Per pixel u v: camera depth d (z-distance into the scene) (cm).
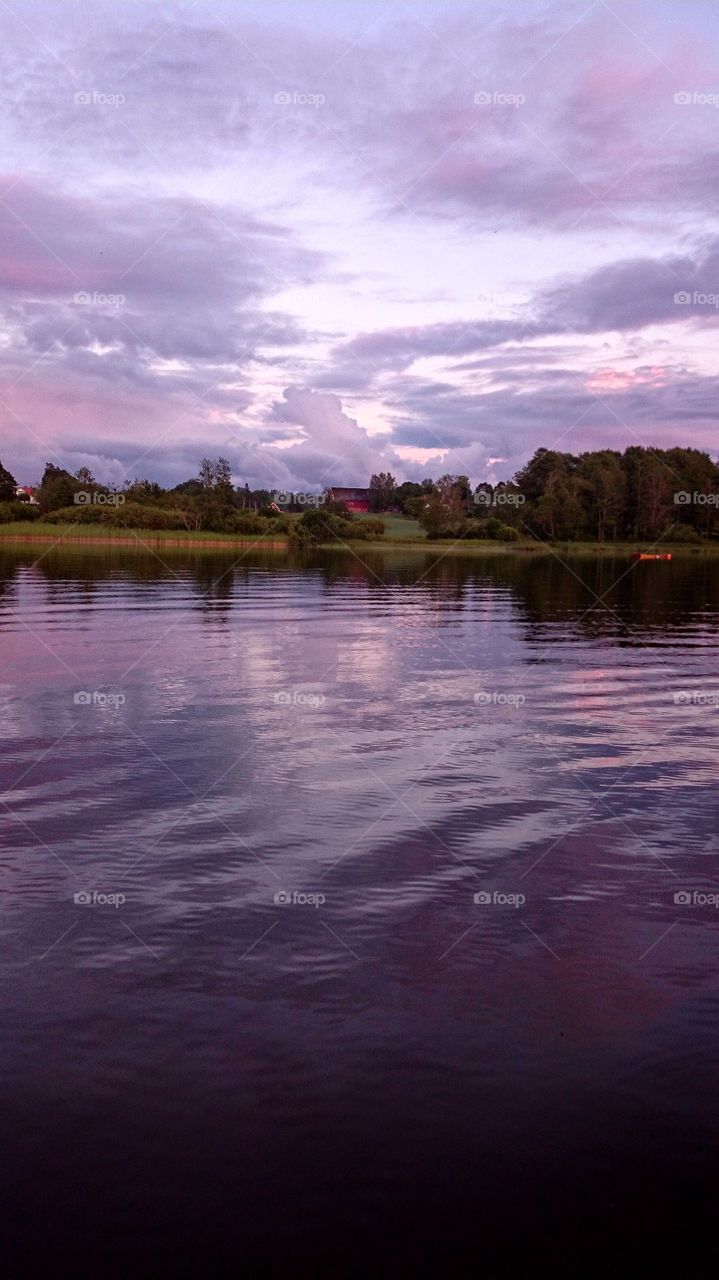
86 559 5928
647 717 1176
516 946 523
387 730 1076
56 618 2270
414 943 525
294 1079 396
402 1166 346
